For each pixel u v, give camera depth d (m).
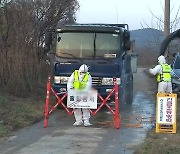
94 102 11.30
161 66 12.26
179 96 17.42
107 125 11.56
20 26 16.31
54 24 20.84
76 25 13.89
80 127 11.25
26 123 11.50
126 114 13.70
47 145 9.01
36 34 18.70
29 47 17.02
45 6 20.94
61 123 11.85
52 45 14.24
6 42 15.38
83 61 13.52
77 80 11.36
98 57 13.57
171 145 8.85
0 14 15.55
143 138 9.80
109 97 12.18
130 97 16.50
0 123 10.91
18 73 15.34
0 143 9.17
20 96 15.18
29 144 9.09
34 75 17.38
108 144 9.16
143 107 15.63
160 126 10.49
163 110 10.43
